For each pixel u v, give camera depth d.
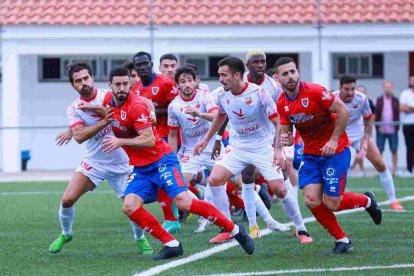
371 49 47.34
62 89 51.78
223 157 22.22
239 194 27.39
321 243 21.58
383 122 42.59
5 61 47.19
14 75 47.19
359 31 47.16
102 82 51.41
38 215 29.05
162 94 25.69
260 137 21.89
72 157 51.50
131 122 18.92
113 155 20.64
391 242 21.47
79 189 20.48
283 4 48.44
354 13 47.56
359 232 23.36
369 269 17.69
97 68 51.47
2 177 44.84
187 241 22.28
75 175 20.66
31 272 18.08
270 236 23.09
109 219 27.62
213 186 22.02
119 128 19.16
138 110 18.72
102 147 18.98
